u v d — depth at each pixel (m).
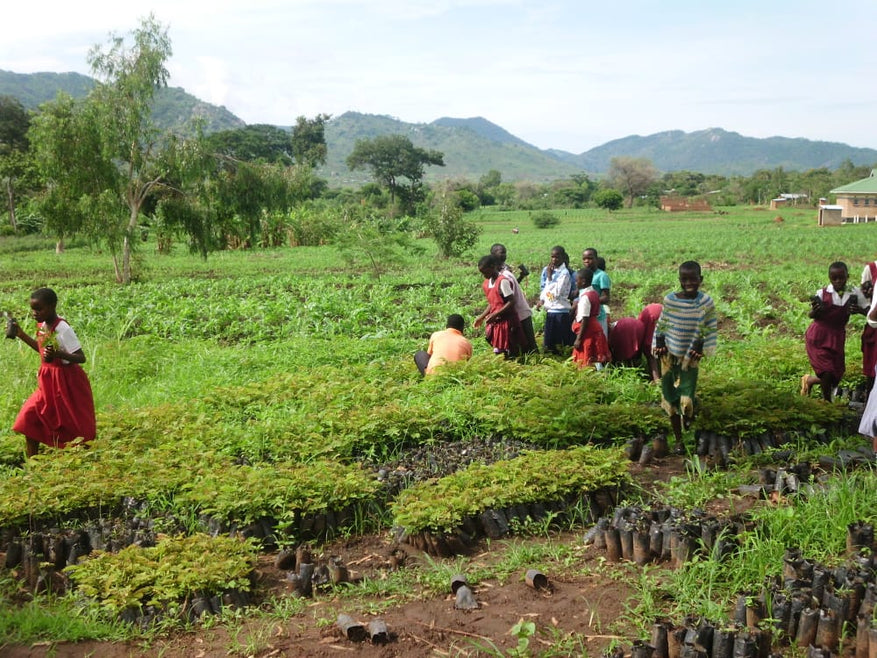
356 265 32.59
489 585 5.42
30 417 8.14
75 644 4.89
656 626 4.37
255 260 36.97
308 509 6.41
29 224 57.00
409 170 125.06
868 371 8.91
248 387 10.63
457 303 19.61
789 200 118.75
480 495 6.37
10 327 8.04
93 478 7.06
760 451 7.91
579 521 6.55
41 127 26.92
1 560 6.19
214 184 30.56
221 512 6.38
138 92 27.59
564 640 4.59
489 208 129.75
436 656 4.54
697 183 175.12
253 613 5.25
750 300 18.64
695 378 7.91
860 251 36.97
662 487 7.15
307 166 34.41
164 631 5.01
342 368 12.01
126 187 28.53
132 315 17.81
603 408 8.56
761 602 4.61
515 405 8.93
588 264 11.42
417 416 8.66
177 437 8.64
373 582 5.57
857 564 4.84
